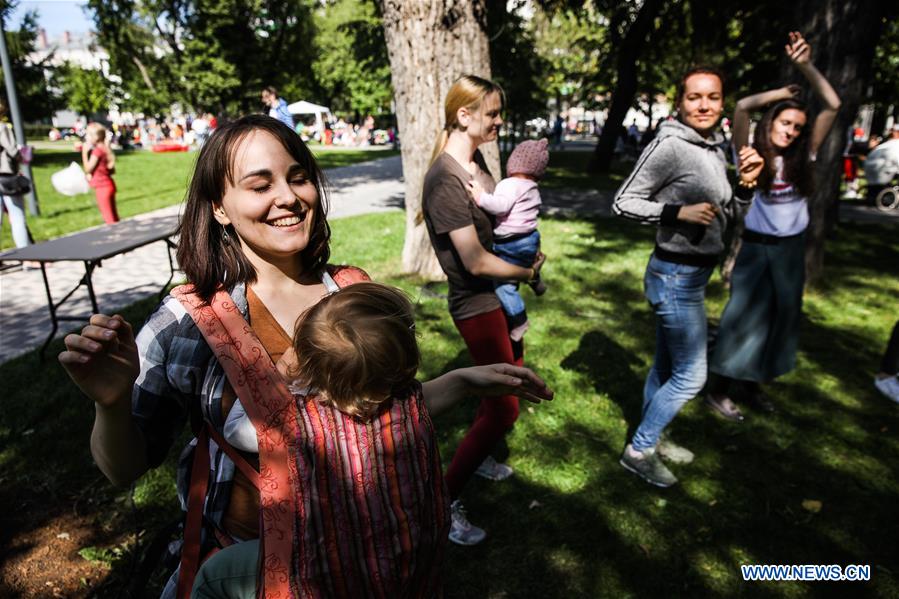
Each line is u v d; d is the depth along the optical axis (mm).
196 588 1210
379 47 17469
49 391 4168
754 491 3090
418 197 6438
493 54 14898
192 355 1201
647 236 9203
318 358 1093
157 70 35688
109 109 49188
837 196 6426
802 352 4828
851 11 5691
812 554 2670
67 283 7066
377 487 1123
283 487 1139
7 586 2504
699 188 2715
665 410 3039
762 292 3500
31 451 3445
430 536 1198
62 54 71750
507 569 2584
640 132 34438
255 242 1268
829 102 3334
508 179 2801
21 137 10945
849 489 3109
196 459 1271
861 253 8203
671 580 2523
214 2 30203
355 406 1106
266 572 1125
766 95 3506
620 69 19281
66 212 11789
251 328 1266
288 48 34969
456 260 2504
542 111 17094
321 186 1403
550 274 6977
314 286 1425
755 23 13188
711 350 3848
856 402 4008
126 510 2963
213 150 1242
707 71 2658
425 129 6215
